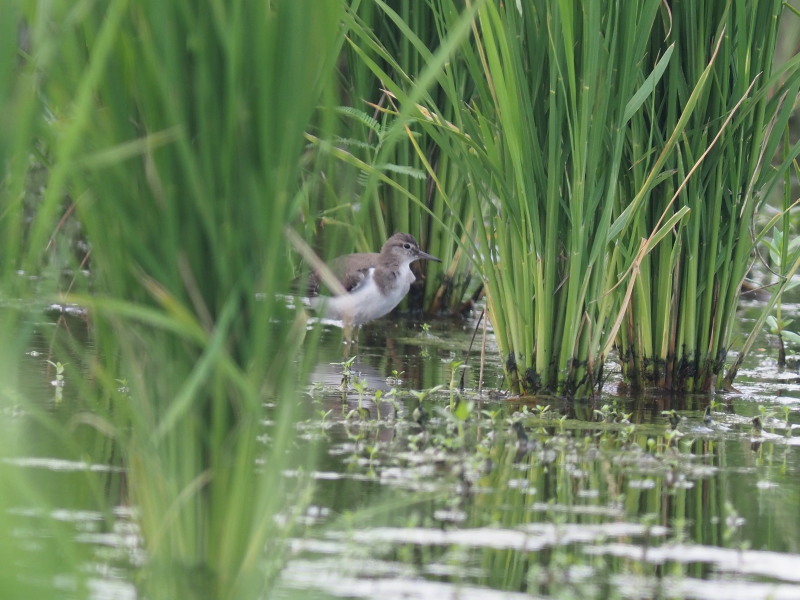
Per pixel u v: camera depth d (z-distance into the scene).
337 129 15.71
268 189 6.86
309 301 18.22
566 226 13.12
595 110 12.16
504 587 7.48
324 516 8.86
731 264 14.18
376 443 11.24
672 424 12.49
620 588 7.51
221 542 7.45
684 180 12.52
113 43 6.80
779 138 13.63
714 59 12.77
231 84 6.68
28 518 8.50
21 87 6.58
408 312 21.06
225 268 6.93
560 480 10.13
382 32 18.27
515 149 12.12
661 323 14.12
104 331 7.65
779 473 10.53
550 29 11.93
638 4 12.26
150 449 7.51
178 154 6.86
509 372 13.74
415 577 7.62
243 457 7.41
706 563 8.05
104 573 7.54
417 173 14.74
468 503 9.32
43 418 9.09
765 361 17.05
